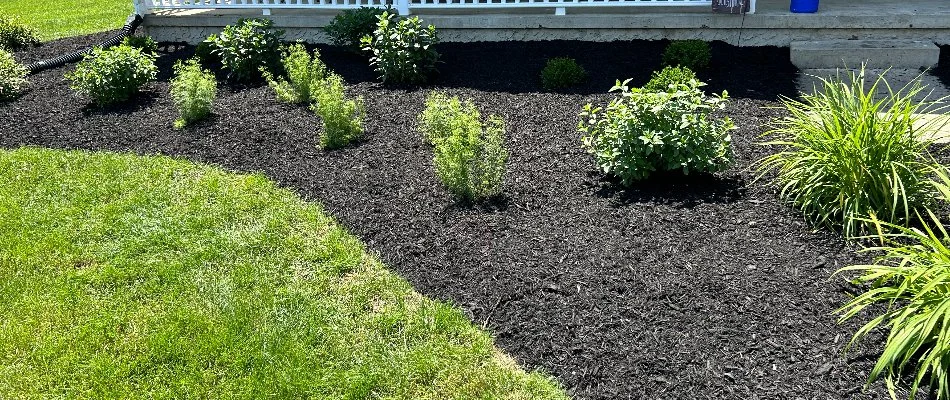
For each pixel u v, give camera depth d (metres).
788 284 3.63
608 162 4.78
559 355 3.34
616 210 4.47
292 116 6.31
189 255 4.24
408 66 6.96
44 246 4.38
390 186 4.97
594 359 3.29
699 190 4.63
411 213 4.62
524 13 8.37
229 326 3.61
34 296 3.91
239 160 5.50
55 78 7.79
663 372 3.17
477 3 8.16
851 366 3.10
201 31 9.11
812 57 7.21
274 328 3.60
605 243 4.12
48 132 6.24
